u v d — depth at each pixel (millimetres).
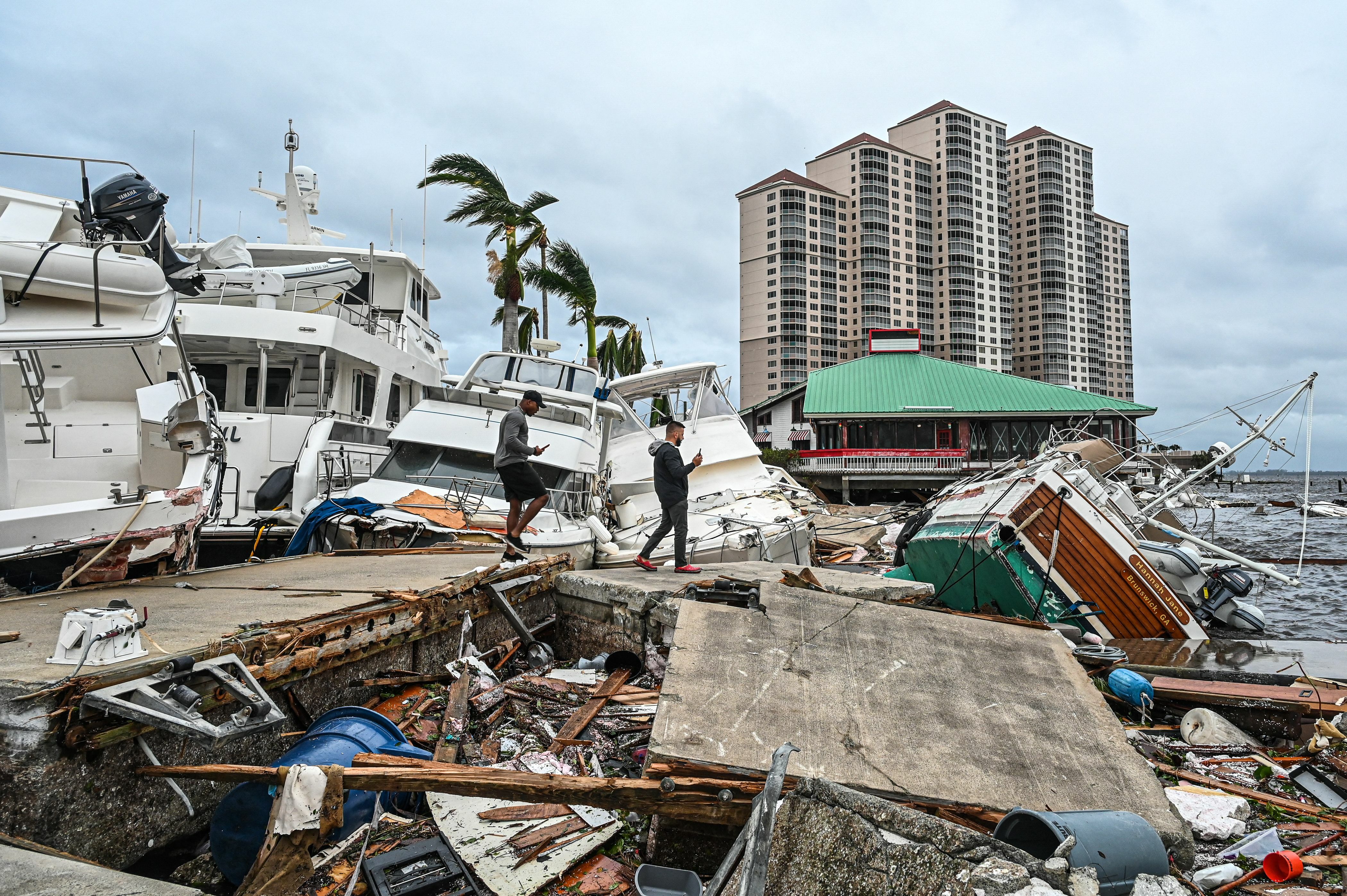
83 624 3805
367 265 16547
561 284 23188
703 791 3689
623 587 7969
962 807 3719
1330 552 27234
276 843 3311
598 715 5945
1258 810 4867
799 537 13281
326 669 5262
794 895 2871
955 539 11484
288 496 11461
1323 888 3744
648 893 3219
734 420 17234
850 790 3035
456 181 20391
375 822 4070
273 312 12055
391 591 6312
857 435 49281
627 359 35375
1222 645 9617
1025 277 135625
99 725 3627
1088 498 10750
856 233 117438
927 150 124938
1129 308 150125
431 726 5582
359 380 13828
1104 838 3189
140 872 4066
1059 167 133875
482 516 10555
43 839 3439
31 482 8297
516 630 7758
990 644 5934
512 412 9641
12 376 8914
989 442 48500
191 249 14672
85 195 7086
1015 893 2457
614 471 16031
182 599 5910
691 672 5004
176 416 7535
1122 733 4758
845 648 5609
